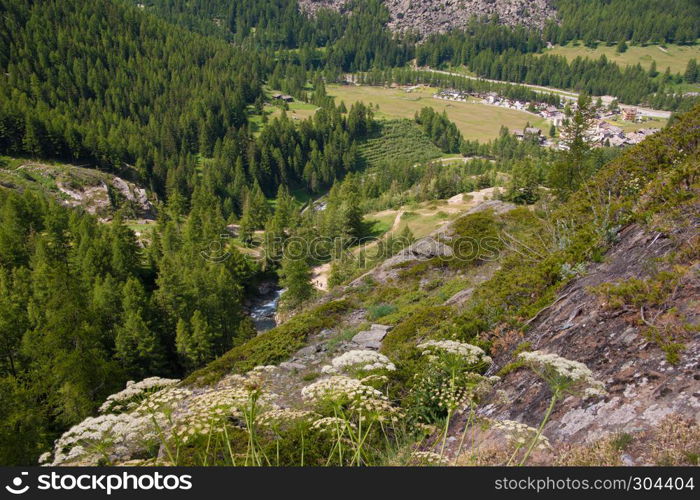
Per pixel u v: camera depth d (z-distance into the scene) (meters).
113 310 49.00
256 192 137.25
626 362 6.86
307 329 18.97
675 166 13.97
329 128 194.25
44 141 124.62
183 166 144.12
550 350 8.64
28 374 30.03
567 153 38.31
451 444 7.68
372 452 7.67
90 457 5.70
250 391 5.86
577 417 6.47
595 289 8.90
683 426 5.35
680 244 8.91
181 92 199.00
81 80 186.12
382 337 16.59
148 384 6.82
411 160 181.62
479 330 11.98
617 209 12.80
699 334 6.49
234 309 58.44
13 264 66.00
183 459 7.41
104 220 108.50
